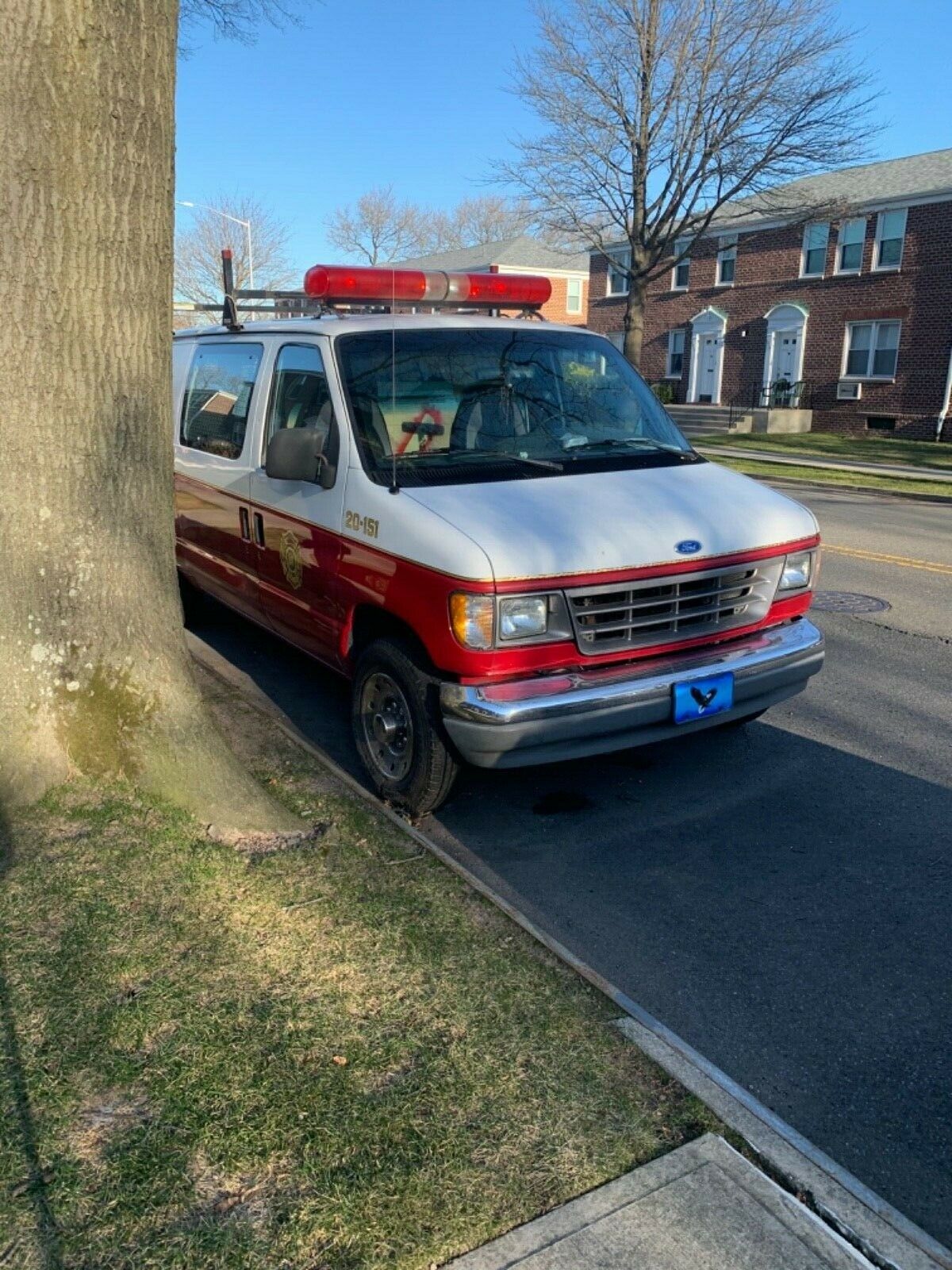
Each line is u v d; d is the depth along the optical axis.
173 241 3.83
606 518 4.19
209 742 4.03
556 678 4.04
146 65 3.48
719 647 4.47
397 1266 2.12
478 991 3.05
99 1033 2.76
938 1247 2.26
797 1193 2.39
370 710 4.66
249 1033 2.80
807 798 4.87
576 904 3.92
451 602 3.89
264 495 5.29
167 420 3.94
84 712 3.86
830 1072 3.00
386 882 3.65
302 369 5.12
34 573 3.73
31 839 3.67
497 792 4.90
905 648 7.31
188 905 3.39
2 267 3.45
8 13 3.21
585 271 48.38
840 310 29.02
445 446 4.64
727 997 3.35
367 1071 2.69
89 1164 2.34
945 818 4.66
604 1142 2.49
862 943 3.67
